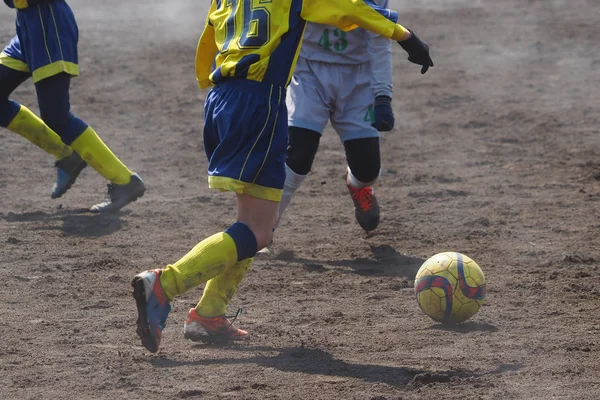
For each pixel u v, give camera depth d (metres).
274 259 28.20
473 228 31.61
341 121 28.67
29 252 28.44
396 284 25.45
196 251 18.97
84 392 17.62
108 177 32.94
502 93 57.84
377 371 18.75
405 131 48.31
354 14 19.00
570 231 30.97
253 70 19.08
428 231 31.34
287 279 26.12
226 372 18.73
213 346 20.45
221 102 19.34
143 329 18.44
